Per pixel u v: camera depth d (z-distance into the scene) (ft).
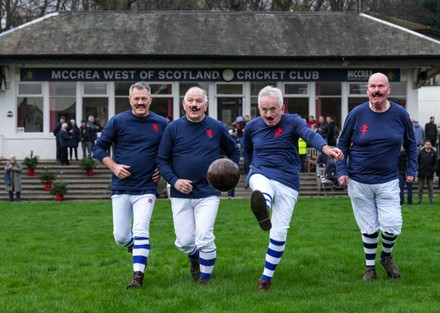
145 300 24.72
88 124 97.81
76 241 42.39
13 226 51.47
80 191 86.74
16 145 103.71
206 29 108.68
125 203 27.32
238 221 51.93
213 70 105.09
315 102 106.22
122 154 27.27
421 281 27.63
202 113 27.04
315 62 103.35
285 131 26.21
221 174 24.93
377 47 104.37
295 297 25.11
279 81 105.81
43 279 29.73
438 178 86.84
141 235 26.91
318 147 25.25
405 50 103.60
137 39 105.40
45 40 103.60
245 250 36.29
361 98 106.63
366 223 28.12
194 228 27.25
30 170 92.38
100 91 104.58
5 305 24.47
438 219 50.78
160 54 101.30
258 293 25.64
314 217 53.57
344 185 28.02
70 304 24.44
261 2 175.42
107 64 102.27
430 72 110.42
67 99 104.37
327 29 109.29
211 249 26.91
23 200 82.43
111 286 27.66
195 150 26.89
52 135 104.12
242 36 107.04
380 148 27.27
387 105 27.63
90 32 106.63
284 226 25.96
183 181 26.50
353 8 180.34
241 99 105.81
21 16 177.27
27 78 103.45
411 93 106.73
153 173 27.32
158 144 27.45
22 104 104.06
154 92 104.88
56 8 177.37
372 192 27.71
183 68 104.78
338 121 106.83
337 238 40.65
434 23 192.65
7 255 36.73
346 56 102.27
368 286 26.78
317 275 29.35
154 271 30.83
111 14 111.24
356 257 33.27
